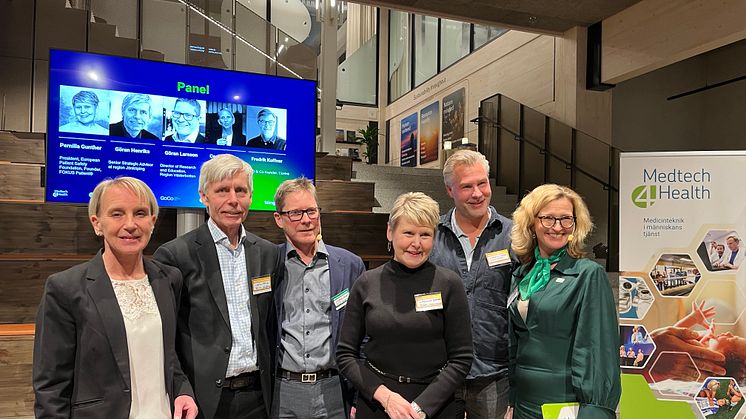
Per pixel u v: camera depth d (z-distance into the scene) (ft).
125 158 12.79
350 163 18.74
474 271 7.64
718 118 26.11
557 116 24.57
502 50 30.48
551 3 20.54
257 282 7.08
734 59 25.34
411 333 6.06
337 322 7.34
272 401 7.10
